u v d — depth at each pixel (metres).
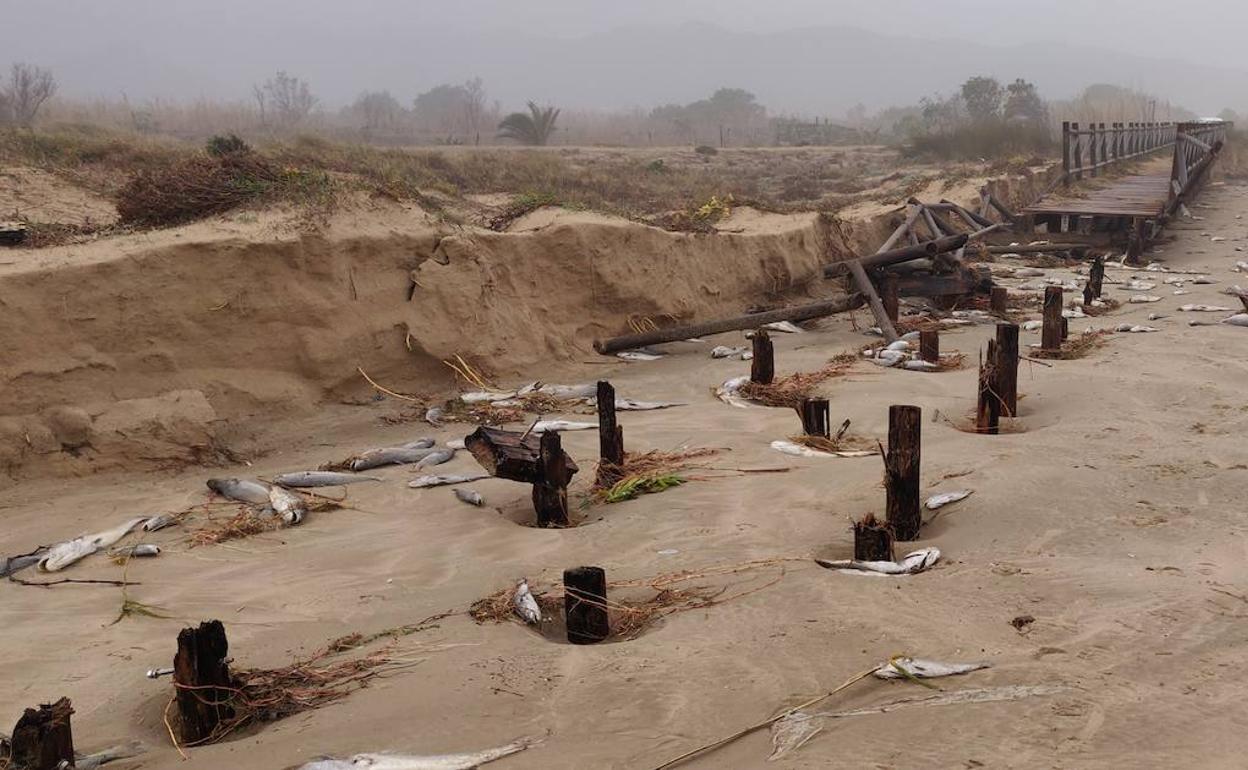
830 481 8.88
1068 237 26.39
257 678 5.68
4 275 10.14
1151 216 25.25
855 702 5.03
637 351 15.80
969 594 6.28
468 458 10.66
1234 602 5.94
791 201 30.16
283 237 12.12
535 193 18.42
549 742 4.83
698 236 17.62
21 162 18.06
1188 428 9.89
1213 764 4.32
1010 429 10.51
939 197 27.08
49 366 10.22
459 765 4.63
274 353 11.98
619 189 25.44
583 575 6.05
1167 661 5.28
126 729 5.32
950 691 5.05
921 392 12.38
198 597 7.12
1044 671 5.21
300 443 11.41
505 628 6.27
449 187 19.62
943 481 8.45
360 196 13.52
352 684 5.59
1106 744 4.52
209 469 10.59
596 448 10.72
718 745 4.73
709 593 6.62
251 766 4.77
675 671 5.46
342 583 7.28
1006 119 57.75
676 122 85.25
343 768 4.64
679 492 9.02
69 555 7.89
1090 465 8.67
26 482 9.73
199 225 12.19
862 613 6.04
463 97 109.56
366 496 9.50
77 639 6.46
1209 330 15.52
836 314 18.14
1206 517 7.43
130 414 10.47
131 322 10.88
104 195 17.30
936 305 18.86
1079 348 14.39
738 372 14.43
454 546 7.96
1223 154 47.53
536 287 15.04
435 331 13.27
